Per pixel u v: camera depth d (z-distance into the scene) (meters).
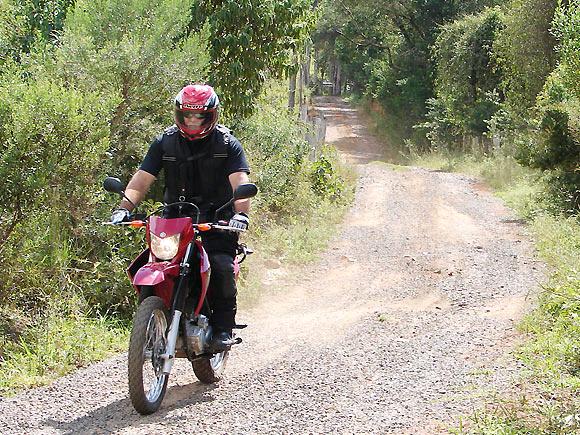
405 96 44.69
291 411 5.66
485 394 5.88
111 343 7.76
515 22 27.39
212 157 6.09
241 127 14.98
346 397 6.00
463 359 7.15
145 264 5.81
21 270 8.12
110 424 5.41
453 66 36.19
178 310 5.71
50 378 6.70
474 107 35.25
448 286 10.94
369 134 48.12
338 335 8.32
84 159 8.28
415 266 12.56
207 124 5.99
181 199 6.15
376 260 13.23
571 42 17.64
